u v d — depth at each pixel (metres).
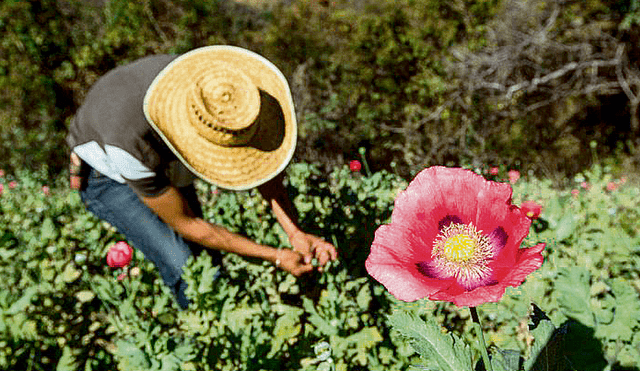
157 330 2.53
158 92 2.44
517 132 10.30
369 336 2.47
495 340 2.56
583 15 10.12
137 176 2.48
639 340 2.00
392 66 9.34
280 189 2.81
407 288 1.26
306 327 2.64
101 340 3.16
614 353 1.97
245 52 2.66
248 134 2.34
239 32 9.44
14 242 3.92
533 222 3.36
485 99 10.03
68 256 3.74
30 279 3.43
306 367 2.33
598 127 11.38
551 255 3.01
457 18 9.30
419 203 1.42
